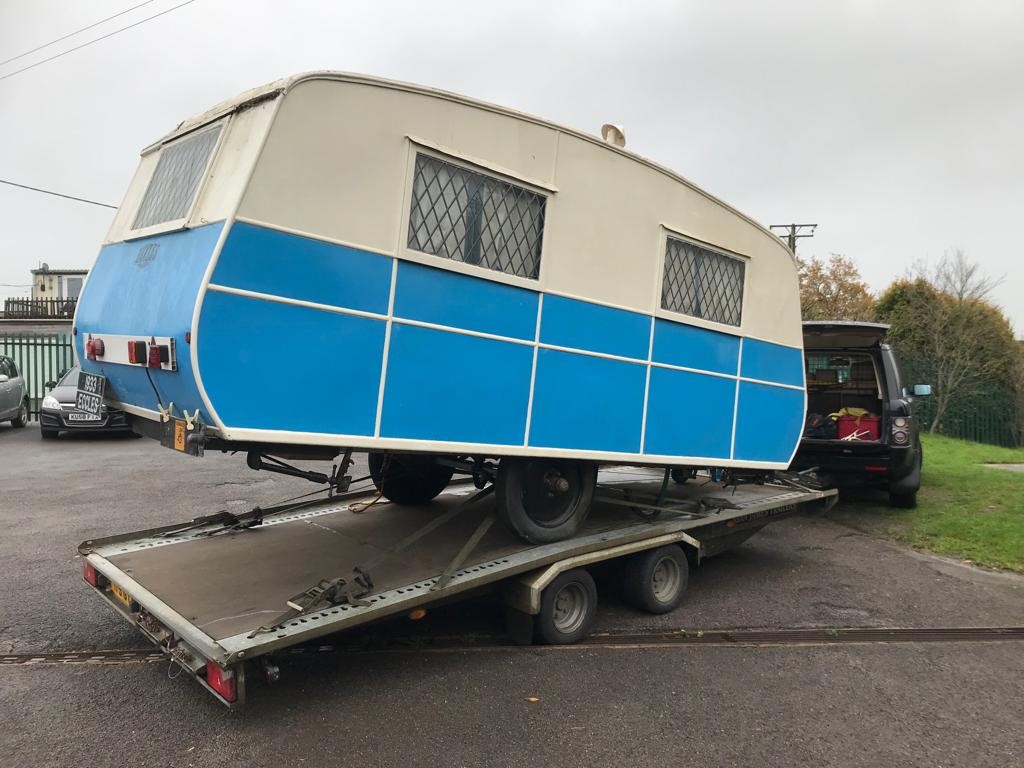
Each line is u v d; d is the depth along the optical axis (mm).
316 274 3264
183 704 3328
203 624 3168
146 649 3924
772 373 5887
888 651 4316
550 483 4465
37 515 6770
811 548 6723
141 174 4258
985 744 3260
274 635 3025
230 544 4461
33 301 21766
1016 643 4492
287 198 3172
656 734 3236
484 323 3910
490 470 4758
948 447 13992
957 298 19000
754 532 5875
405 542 4109
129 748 2953
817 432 7980
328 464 10047
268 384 3121
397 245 3545
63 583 4902
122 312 3693
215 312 2961
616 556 4480
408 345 3598
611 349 4570
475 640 4246
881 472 7570
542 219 4195
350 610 3324
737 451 5559
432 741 3092
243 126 3314
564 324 4301
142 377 3477
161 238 3553
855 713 3516
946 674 4004
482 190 3916
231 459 10328
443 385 3742
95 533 6156
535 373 4164
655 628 4594
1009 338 18922
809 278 34094
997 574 5980
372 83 3453
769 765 3031
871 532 7316
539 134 4156
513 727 3238
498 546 4336
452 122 3764
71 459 10094
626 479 6941
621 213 4609
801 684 3824
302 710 3316
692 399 5152
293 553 4273
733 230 5465
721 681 3822
